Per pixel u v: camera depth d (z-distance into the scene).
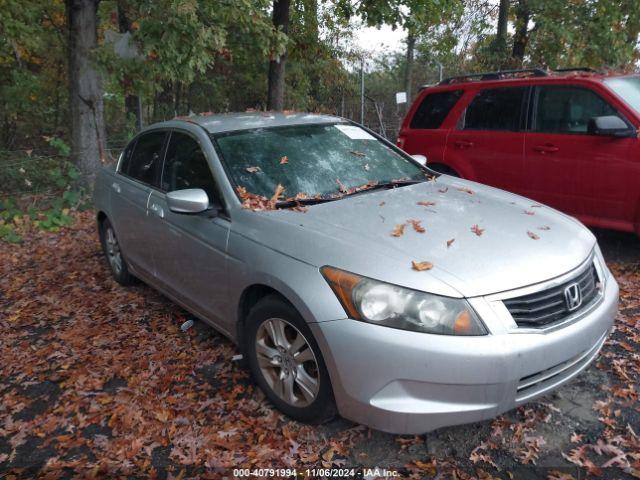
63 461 2.98
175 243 4.06
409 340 2.58
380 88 18.86
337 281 2.78
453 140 6.70
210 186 3.79
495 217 3.36
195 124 4.29
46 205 8.50
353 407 2.75
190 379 3.68
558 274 2.84
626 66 11.72
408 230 3.09
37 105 13.12
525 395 2.70
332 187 3.79
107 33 9.09
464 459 2.85
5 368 4.03
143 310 4.85
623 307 4.44
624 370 3.52
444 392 2.59
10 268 6.36
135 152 5.07
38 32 11.05
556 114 5.82
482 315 2.59
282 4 11.88
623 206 5.30
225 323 3.68
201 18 8.37
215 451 2.97
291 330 3.09
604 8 11.17
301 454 2.91
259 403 3.36
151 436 3.13
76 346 4.25
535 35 12.98
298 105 15.66
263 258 3.16
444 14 12.16
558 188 5.77
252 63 14.02
